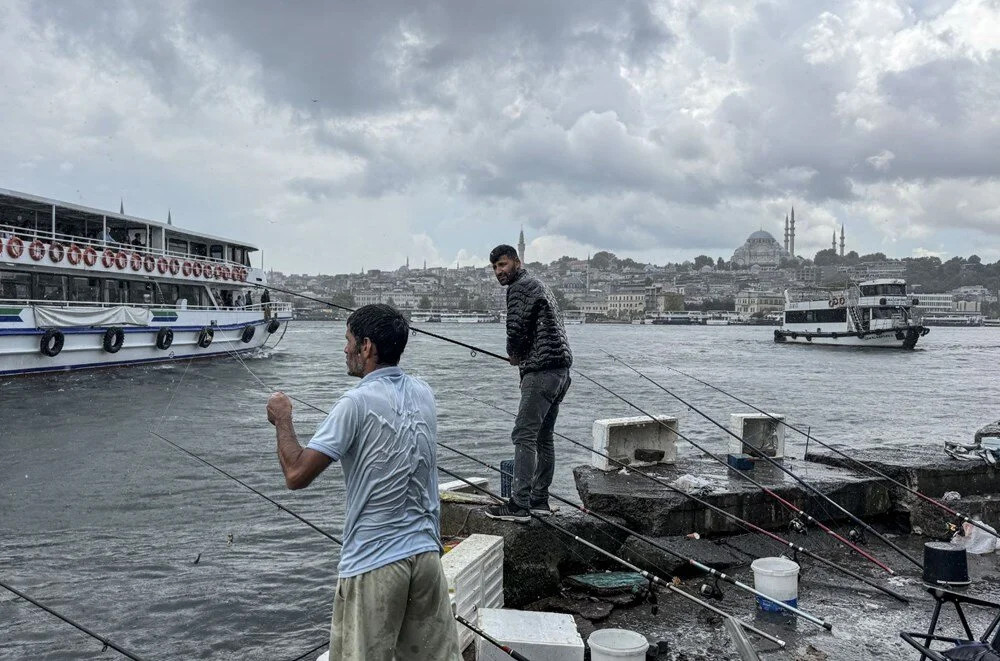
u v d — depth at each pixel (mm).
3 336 26859
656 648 4141
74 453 15820
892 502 6852
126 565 8617
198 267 36062
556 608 4820
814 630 4547
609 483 6164
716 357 60094
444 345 76438
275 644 6598
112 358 31562
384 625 2625
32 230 28375
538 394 4848
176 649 6496
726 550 5691
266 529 10047
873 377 42812
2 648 6508
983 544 6156
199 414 21625
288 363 41875
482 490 5363
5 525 10289
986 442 7566
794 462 7465
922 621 4738
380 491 2662
